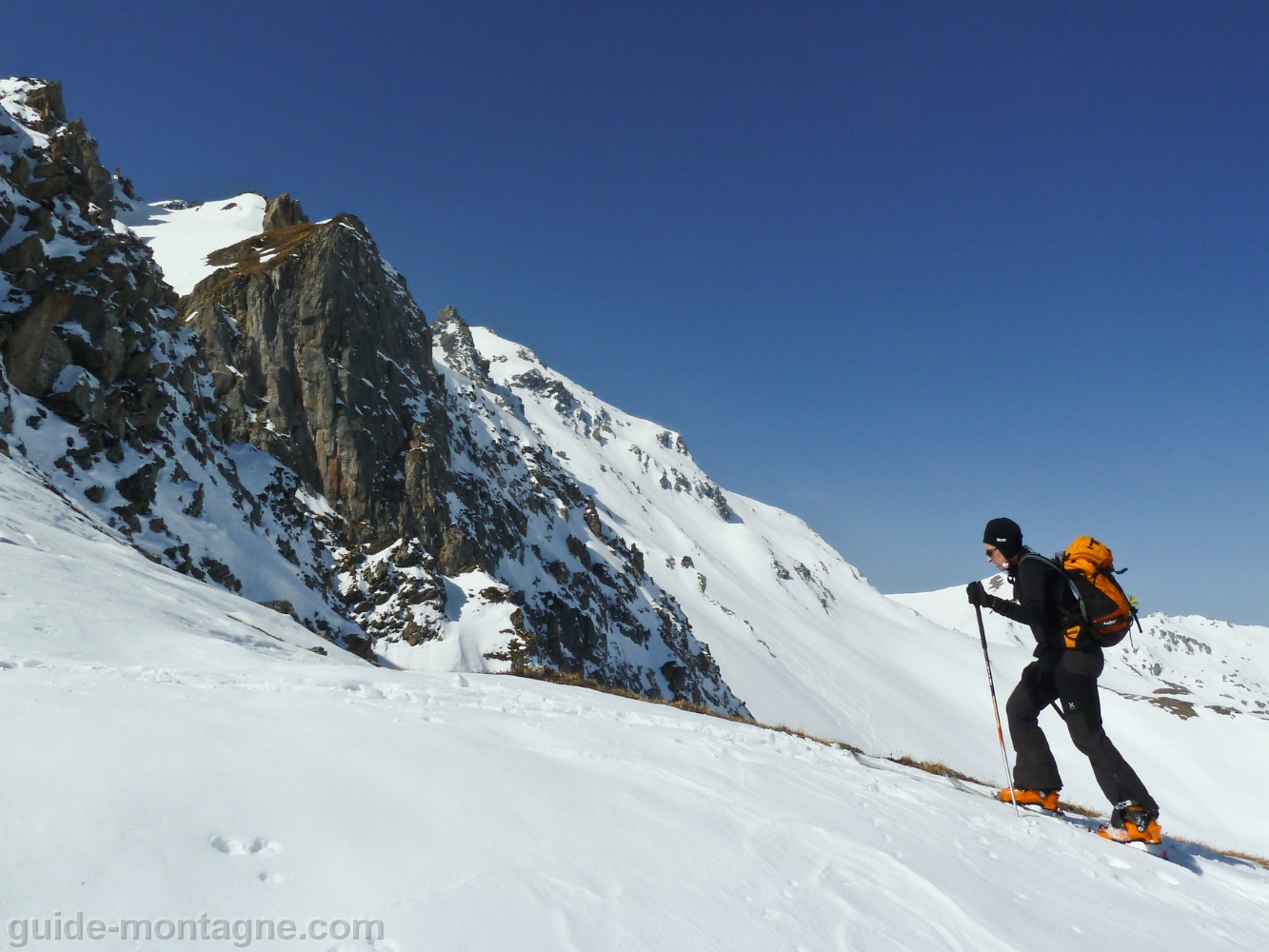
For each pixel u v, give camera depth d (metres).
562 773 5.00
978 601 8.16
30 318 30.97
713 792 5.42
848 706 164.38
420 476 61.41
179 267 69.19
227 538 38.25
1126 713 154.62
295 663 10.88
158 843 2.95
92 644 9.45
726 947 3.23
